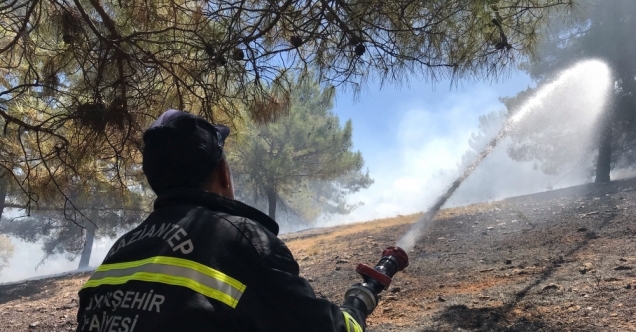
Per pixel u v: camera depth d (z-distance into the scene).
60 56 4.74
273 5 4.33
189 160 1.55
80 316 1.53
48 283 14.80
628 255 6.40
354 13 4.28
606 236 7.77
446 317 5.16
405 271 7.75
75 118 4.70
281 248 1.47
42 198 5.62
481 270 7.09
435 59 4.59
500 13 4.61
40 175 5.61
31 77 5.07
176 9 4.73
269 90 5.02
